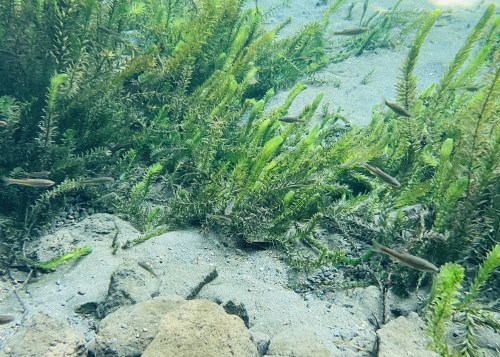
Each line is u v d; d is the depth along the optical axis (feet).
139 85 3.01
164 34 3.64
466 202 1.92
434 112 2.58
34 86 2.61
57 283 1.95
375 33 4.91
